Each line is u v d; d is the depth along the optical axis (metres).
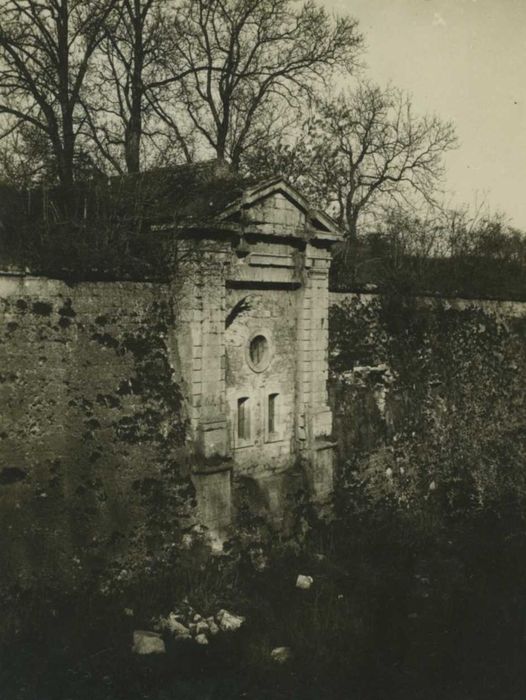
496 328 23.47
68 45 18.70
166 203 14.78
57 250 12.81
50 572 12.02
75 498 12.45
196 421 14.44
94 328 12.95
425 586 15.10
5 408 11.67
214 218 14.01
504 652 12.33
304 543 16.53
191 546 14.20
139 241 14.20
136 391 13.55
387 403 19.56
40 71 19.28
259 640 12.23
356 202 32.28
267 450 16.52
